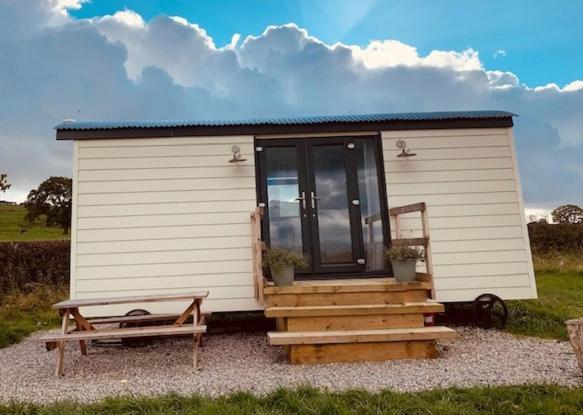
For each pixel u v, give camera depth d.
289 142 6.14
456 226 5.98
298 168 6.10
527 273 5.90
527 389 3.06
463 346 4.88
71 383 3.86
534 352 4.48
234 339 5.77
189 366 4.35
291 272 5.09
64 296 8.98
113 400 2.97
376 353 4.35
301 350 4.28
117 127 5.84
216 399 3.01
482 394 2.97
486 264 5.90
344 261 5.96
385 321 4.66
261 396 3.03
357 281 5.72
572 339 3.43
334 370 3.96
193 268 5.70
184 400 2.96
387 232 5.97
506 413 2.70
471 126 6.18
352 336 4.27
